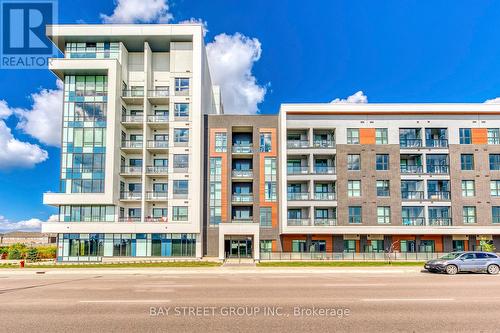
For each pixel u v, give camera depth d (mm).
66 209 40562
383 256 38438
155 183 43875
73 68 40938
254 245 38875
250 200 43750
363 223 41406
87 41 43406
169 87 43844
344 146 43062
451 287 14344
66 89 41750
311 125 43562
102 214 40562
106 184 39938
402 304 10547
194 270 24094
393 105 43250
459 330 7852
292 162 45125
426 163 43062
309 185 42750
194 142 42344
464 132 43344
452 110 42906
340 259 37719
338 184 42281
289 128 43562
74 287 14844
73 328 8023
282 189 41812
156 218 41781
